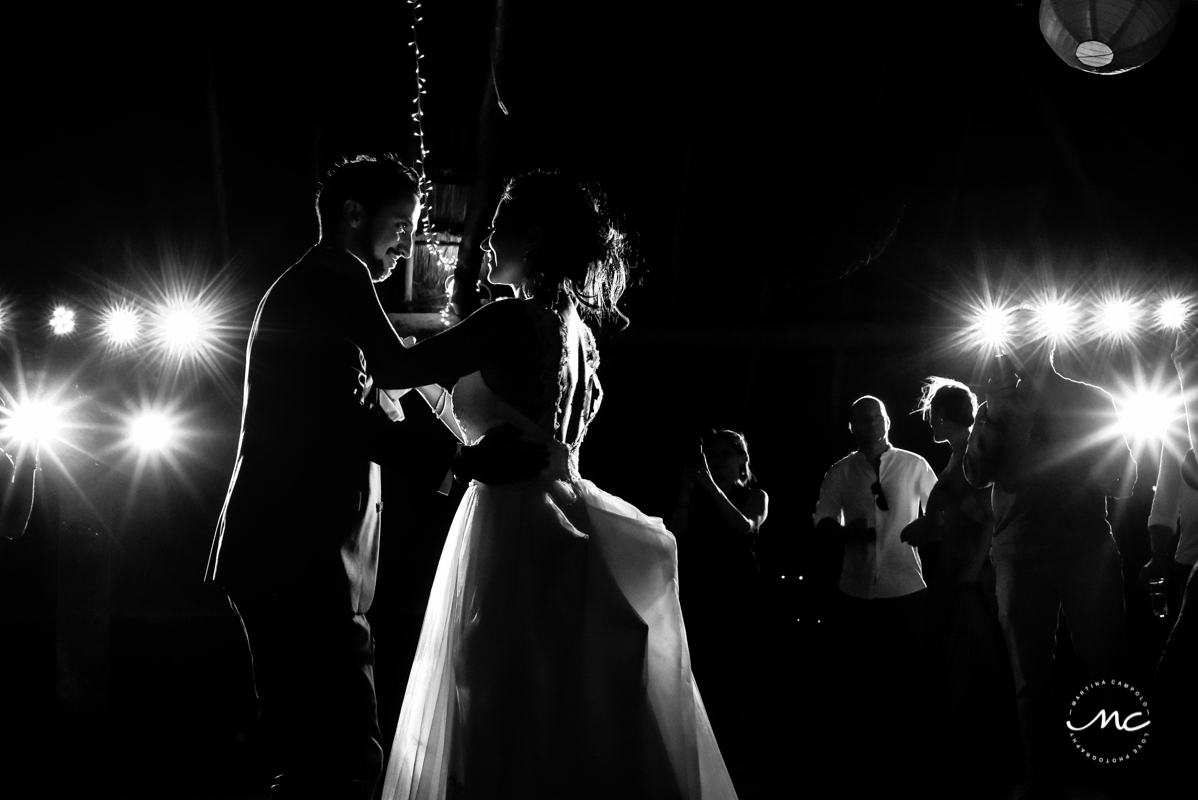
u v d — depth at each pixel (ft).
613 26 22.09
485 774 7.55
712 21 22.88
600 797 7.50
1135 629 22.95
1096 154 25.66
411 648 24.66
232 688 23.35
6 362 19.94
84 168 23.86
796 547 28.30
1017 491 12.96
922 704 18.17
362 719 8.55
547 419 8.45
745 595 16.76
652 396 28.27
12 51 22.72
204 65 23.47
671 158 24.88
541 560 7.96
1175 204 25.76
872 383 28.55
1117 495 12.86
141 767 17.56
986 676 17.10
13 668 21.22
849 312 27.50
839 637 19.07
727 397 28.60
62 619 17.76
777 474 29.04
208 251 25.02
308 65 23.98
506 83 22.00
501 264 9.14
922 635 18.35
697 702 8.15
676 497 26.30
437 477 8.35
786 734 18.48
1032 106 25.46
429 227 18.44
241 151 24.56
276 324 8.78
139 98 23.53
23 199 23.52
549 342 8.45
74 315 21.21
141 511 24.26
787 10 23.45
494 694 7.69
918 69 24.84
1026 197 26.35
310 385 8.63
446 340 8.52
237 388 24.73
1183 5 23.97
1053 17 15.66
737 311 27.45
